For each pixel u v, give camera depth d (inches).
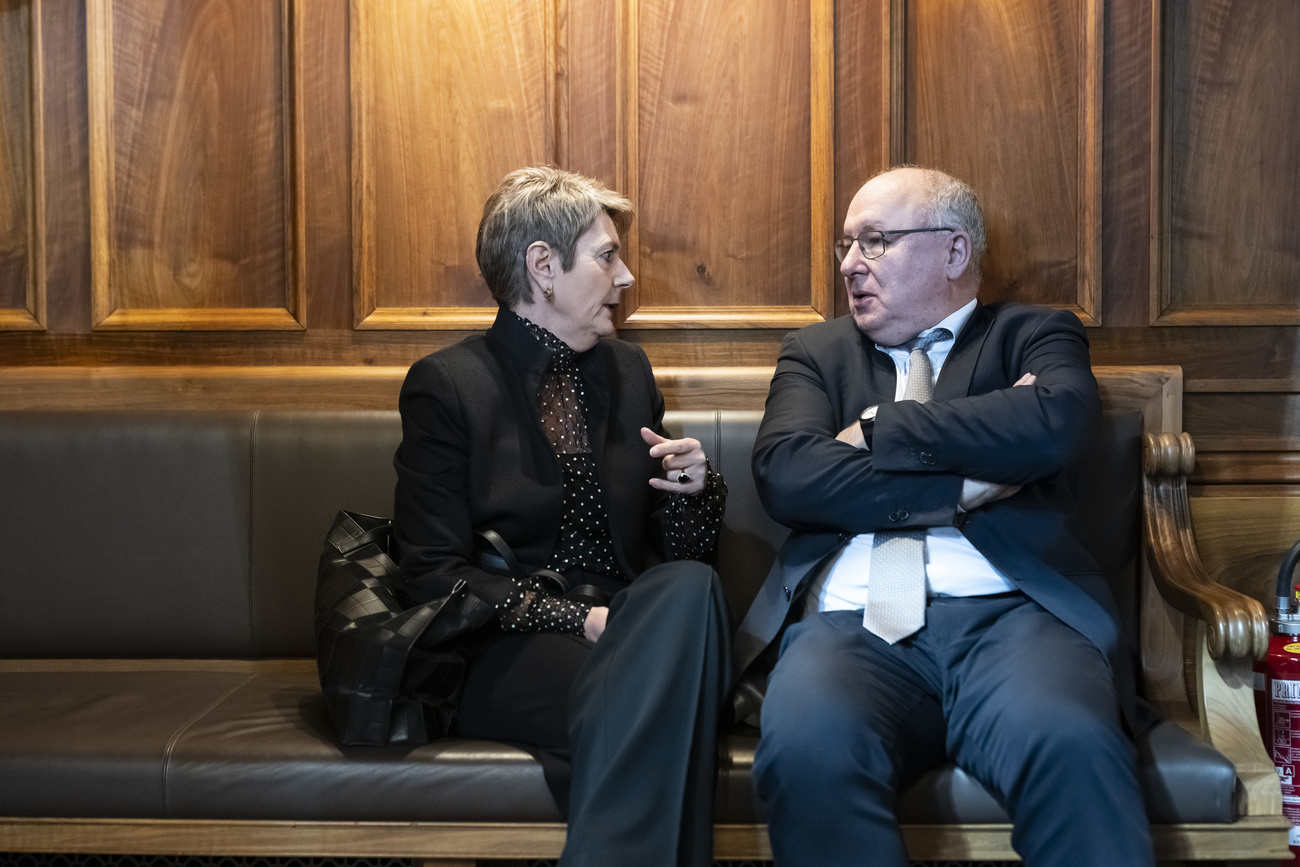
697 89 76.8
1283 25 74.5
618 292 63.2
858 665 53.2
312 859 57.7
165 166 77.0
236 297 77.4
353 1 76.0
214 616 69.0
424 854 51.5
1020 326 63.2
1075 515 60.5
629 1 76.5
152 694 61.7
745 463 69.6
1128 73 74.6
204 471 69.5
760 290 77.2
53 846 51.8
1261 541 73.9
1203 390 74.6
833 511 56.8
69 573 68.9
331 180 77.0
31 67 76.3
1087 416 55.8
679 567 52.4
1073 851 45.5
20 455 69.3
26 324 77.1
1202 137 75.1
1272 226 75.0
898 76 75.5
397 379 75.6
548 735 52.6
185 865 57.1
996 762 48.8
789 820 47.6
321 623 55.5
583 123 76.9
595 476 62.2
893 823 46.7
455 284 77.4
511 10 76.5
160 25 76.5
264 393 76.0
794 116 76.6
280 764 51.5
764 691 56.7
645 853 46.4
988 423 54.7
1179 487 67.1
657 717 48.7
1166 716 62.8
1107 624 54.4
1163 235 74.9
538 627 56.3
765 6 76.3
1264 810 51.5
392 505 69.4
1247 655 53.7
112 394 76.1
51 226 77.2
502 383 61.9
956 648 54.4
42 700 60.3
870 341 66.4
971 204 64.4
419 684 53.9
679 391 75.7
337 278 77.4
